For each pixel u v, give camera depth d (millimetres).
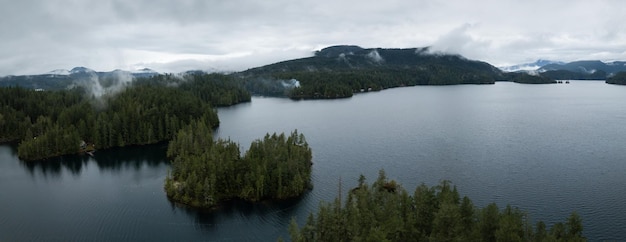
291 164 153000
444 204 95312
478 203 140000
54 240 121500
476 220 100312
